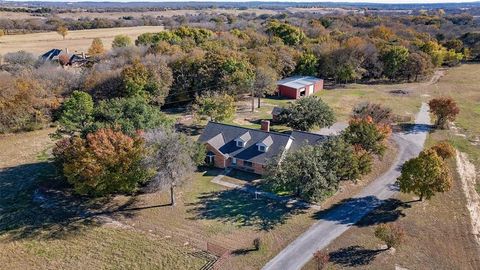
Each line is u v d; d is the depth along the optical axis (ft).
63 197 154.61
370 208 145.79
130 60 291.58
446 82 345.10
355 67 337.31
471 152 196.85
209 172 174.29
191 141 166.20
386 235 119.85
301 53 349.20
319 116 207.72
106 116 167.22
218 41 362.12
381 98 292.61
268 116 250.16
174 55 294.66
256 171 172.86
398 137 214.69
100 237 129.90
